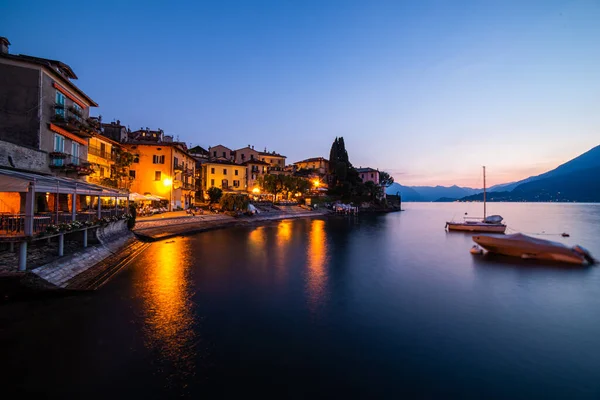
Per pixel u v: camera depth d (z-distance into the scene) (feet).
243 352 37.50
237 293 60.08
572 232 189.37
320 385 31.24
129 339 39.73
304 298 58.13
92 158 135.74
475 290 65.51
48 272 53.62
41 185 52.42
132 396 28.86
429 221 281.54
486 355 38.09
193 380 31.60
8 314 45.75
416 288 66.28
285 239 140.26
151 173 181.88
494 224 187.32
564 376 33.73
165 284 63.62
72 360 34.45
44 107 85.76
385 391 30.45
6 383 30.19
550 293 64.03
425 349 39.29
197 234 146.10
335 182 410.72
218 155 321.52
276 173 342.64
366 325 46.37
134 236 108.78
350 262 92.94
